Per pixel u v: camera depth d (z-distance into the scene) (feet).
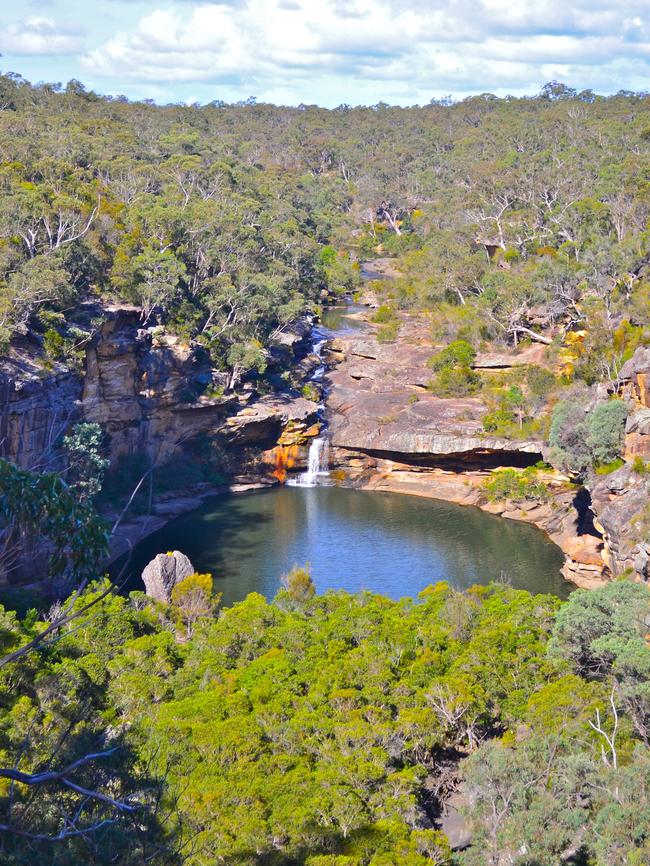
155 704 140.36
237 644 165.07
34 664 134.72
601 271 372.99
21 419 226.17
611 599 158.92
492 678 150.82
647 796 105.19
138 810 75.05
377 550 258.57
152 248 342.64
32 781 56.65
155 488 290.97
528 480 289.94
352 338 406.41
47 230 297.12
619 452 234.38
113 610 167.22
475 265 433.48
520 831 103.76
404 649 161.27
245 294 344.69
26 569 205.26
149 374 294.05
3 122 488.44
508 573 242.37
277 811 112.27
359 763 123.85
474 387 342.85
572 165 563.48
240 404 325.42
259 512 292.40
